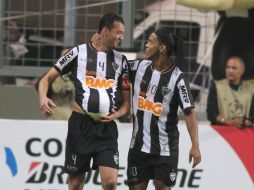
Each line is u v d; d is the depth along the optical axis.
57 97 26.36
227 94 26.88
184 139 25.52
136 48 27.20
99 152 20.48
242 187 25.78
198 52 27.78
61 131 25.56
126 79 20.80
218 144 25.77
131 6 28.22
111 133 20.62
